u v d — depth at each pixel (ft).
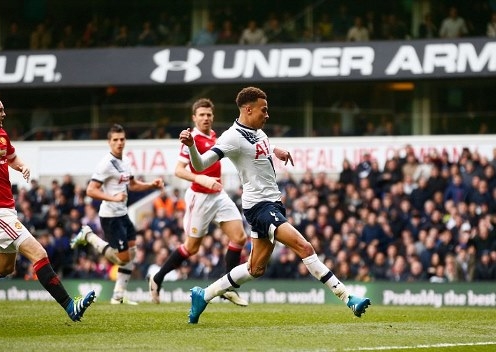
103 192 49.11
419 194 76.69
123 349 28.09
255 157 33.96
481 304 66.44
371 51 90.79
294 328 35.27
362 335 32.81
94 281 71.67
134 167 93.20
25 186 93.61
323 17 94.84
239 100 34.04
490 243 72.08
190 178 44.34
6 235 33.71
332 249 74.33
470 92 90.99
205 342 30.07
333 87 93.81
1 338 31.07
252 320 39.27
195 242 47.34
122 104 98.53
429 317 42.34
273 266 75.20
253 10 96.58
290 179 81.46
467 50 88.58
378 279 72.74
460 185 76.23
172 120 97.55
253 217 34.27
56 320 38.14
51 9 100.83
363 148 89.71
